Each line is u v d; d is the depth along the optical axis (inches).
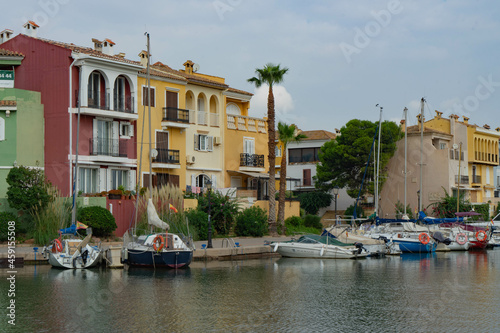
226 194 2069.4
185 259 1438.2
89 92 1861.5
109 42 2064.5
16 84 1907.0
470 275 1413.6
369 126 2876.5
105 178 1913.1
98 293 1108.5
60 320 908.0
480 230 2187.5
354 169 2908.5
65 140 1829.5
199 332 847.7
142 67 1978.3
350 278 1343.5
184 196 1961.1
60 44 1909.4
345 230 1941.4
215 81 2329.0
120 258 1429.6
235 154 2416.3
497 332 862.5
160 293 1119.6
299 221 2391.7
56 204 1631.4
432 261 1737.2
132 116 1951.3
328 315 960.3
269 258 1710.1
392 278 1353.3
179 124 2122.3
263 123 2581.2
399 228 2116.1
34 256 1462.8
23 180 1628.9
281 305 1032.8
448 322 919.7
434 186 3196.4
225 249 1628.9
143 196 1804.9
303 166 3294.8
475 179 3582.7
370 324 902.4
